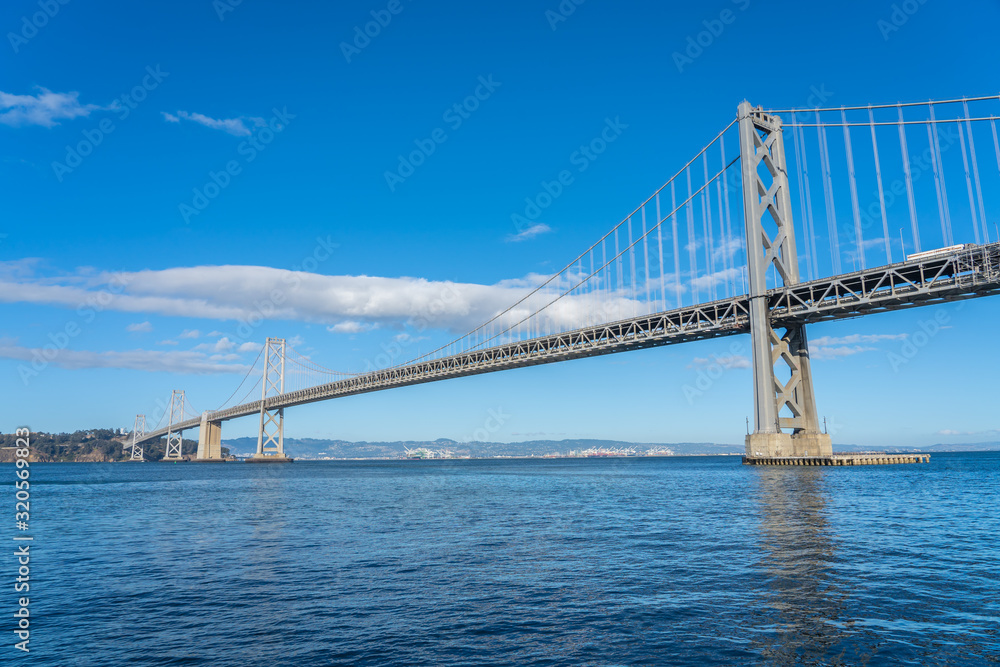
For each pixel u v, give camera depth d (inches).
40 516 1178.0
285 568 617.9
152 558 691.4
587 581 540.4
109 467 5654.5
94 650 381.1
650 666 343.9
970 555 636.7
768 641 380.8
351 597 497.4
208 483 2549.2
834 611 439.2
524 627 412.8
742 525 881.5
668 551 680.4
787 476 2010.3
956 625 406.9
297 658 362.0
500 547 727.7
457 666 346.0
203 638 400.8
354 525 967.0
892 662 346.0
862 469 2378.2
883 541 726.5
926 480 1860.2
